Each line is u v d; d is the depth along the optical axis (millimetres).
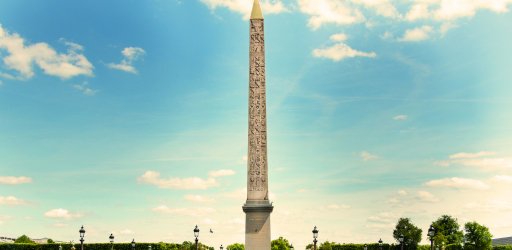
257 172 54281
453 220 192375
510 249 159000
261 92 55500
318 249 146375
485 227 168625
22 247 117250
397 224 135875
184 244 163750
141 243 128500
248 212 53438
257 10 56875
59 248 116875
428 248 139375
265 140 54781
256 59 55938
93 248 124562
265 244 52969
